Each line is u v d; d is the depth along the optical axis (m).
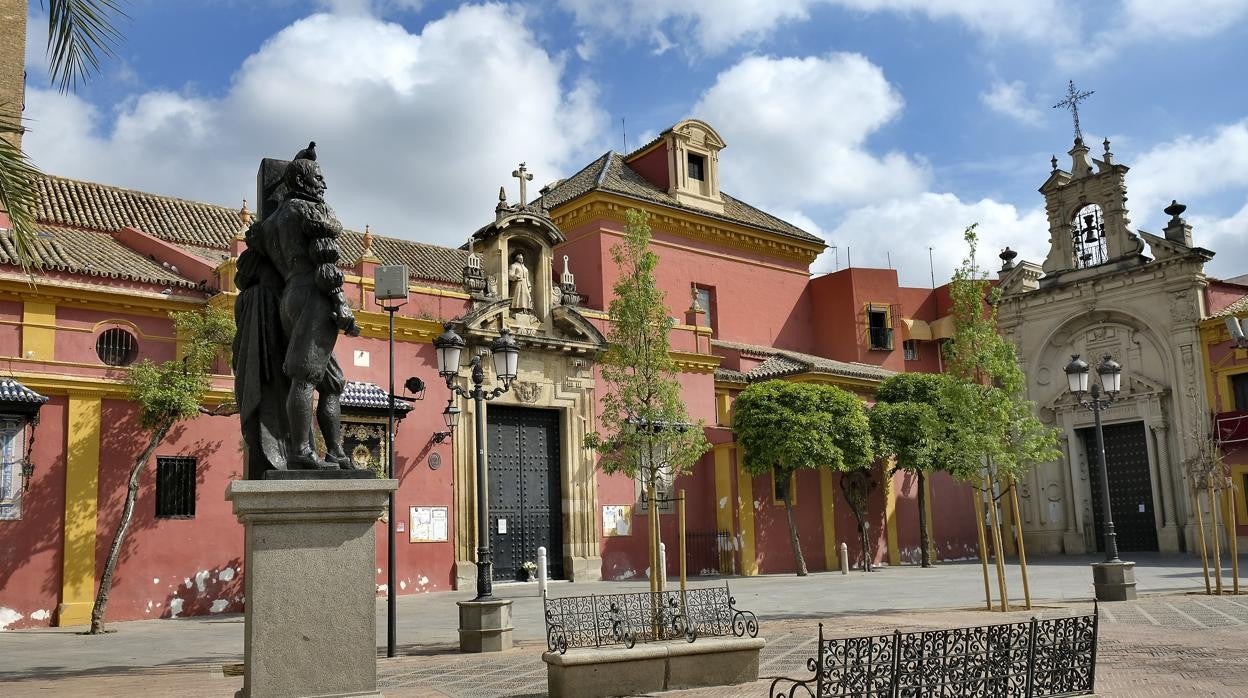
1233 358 31.56
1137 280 34.09
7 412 18.41
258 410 6.79
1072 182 36.47
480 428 14.22
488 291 25.36
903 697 6.54
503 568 24.61
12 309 19.69
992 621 14.73
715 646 9.18
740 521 28.47
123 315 20.91
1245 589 19.48
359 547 6.38
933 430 18.50
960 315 17.62
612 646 9.18
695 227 33.78
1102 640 12.64
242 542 20.83
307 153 7.08
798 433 26.75
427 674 10.91
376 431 22.11
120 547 18.97
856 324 36.81
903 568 30.47
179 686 9.83
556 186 36.81
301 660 6.11
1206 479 19.48
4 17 28.88
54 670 11.80
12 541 18.36
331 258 6.80
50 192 25.11
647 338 14.38
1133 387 34.09
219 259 24.19
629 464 14.05
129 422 20.00
